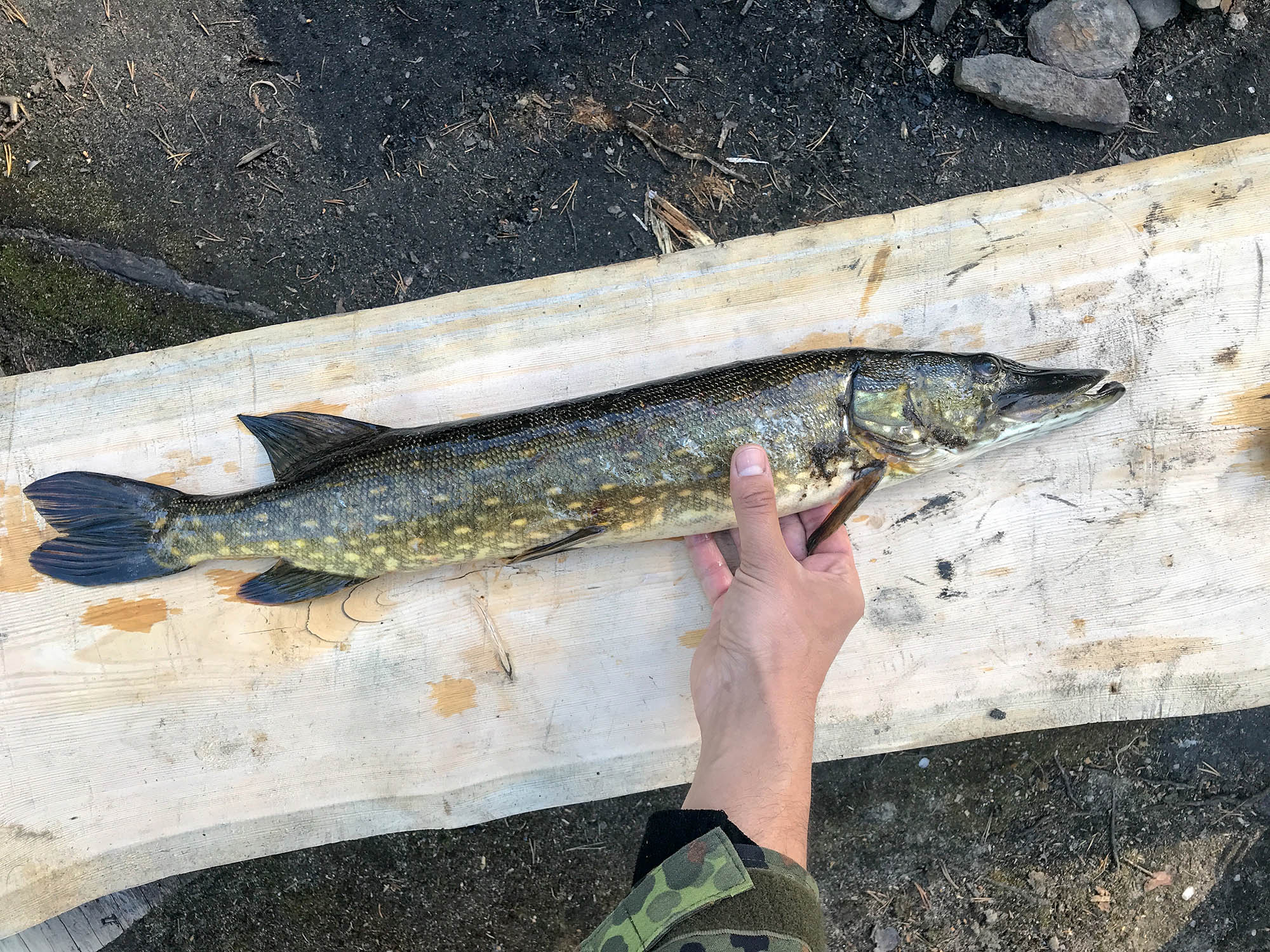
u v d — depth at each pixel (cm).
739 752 48
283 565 58
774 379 56
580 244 71
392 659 60
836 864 69
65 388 61
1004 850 69
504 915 69
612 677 60
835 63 71
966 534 60
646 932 40
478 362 62
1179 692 59
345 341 62
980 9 71
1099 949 70
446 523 56
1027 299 61
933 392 57
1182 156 61
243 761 59
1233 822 70
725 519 57
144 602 60
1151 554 59
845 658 59
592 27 71
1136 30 70
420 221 71
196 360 62
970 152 71
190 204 71
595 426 55
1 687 59
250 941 70
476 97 71
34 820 59
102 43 70
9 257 70
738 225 71
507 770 59
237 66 71
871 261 61
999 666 59
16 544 60
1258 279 60
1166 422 60
